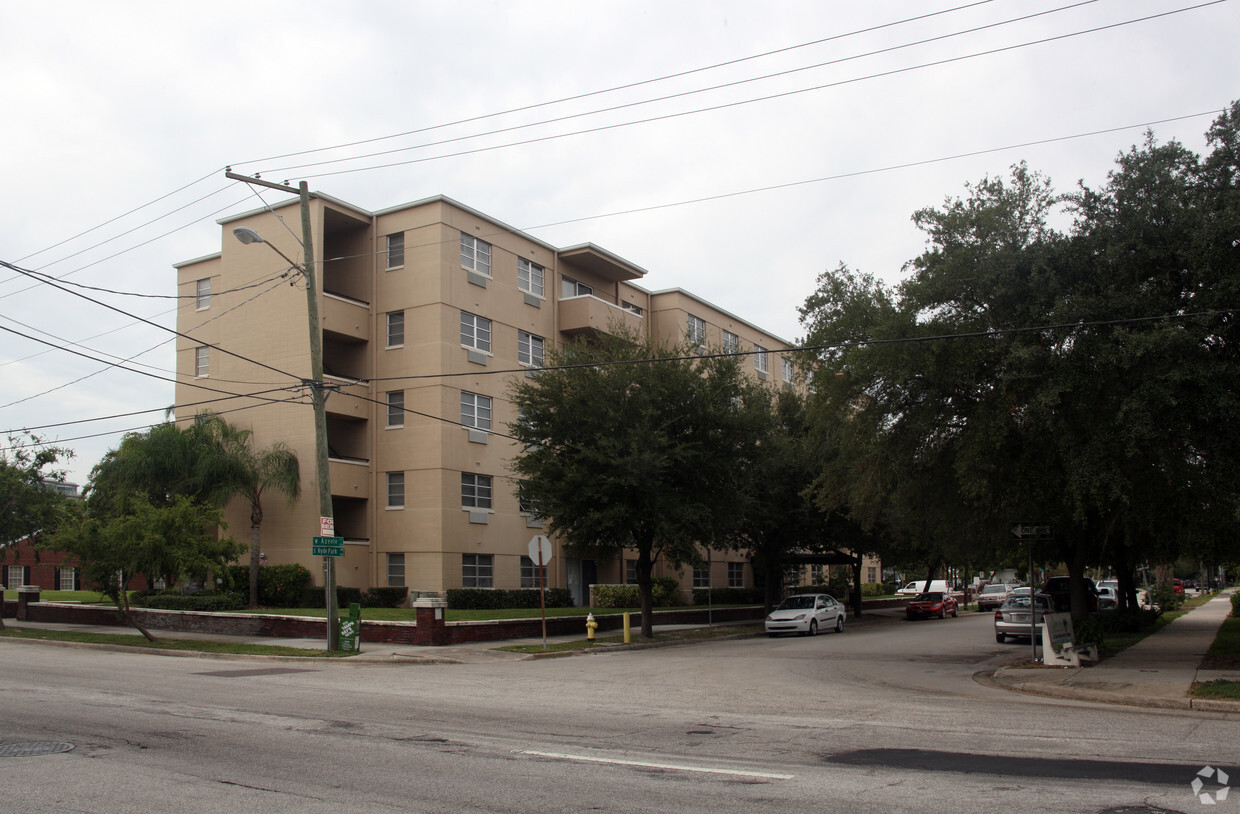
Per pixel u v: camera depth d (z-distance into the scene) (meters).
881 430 19.31
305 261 22.84
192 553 25.64
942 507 20.16
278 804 6.82
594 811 6.58
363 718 11.17
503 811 6.60
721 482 29.20
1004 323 16.59
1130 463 15.80
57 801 6.93
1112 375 15.16
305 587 32.53
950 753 8.78
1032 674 16.44
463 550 34.69
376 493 35.16
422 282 35.03
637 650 25.83
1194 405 14.53
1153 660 18.20
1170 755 8.63
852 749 9.03
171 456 31.59
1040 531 18.12
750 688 15.13
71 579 55.81
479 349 36.53
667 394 27.70
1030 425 16.62
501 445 37.06
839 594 53.78
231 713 11.56
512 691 14.52
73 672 17.28
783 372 58.22
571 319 40.84
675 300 47.44
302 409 33.53
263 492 34.00
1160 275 15.58
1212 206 14.75
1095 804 6.66
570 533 27.81
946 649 25.31
